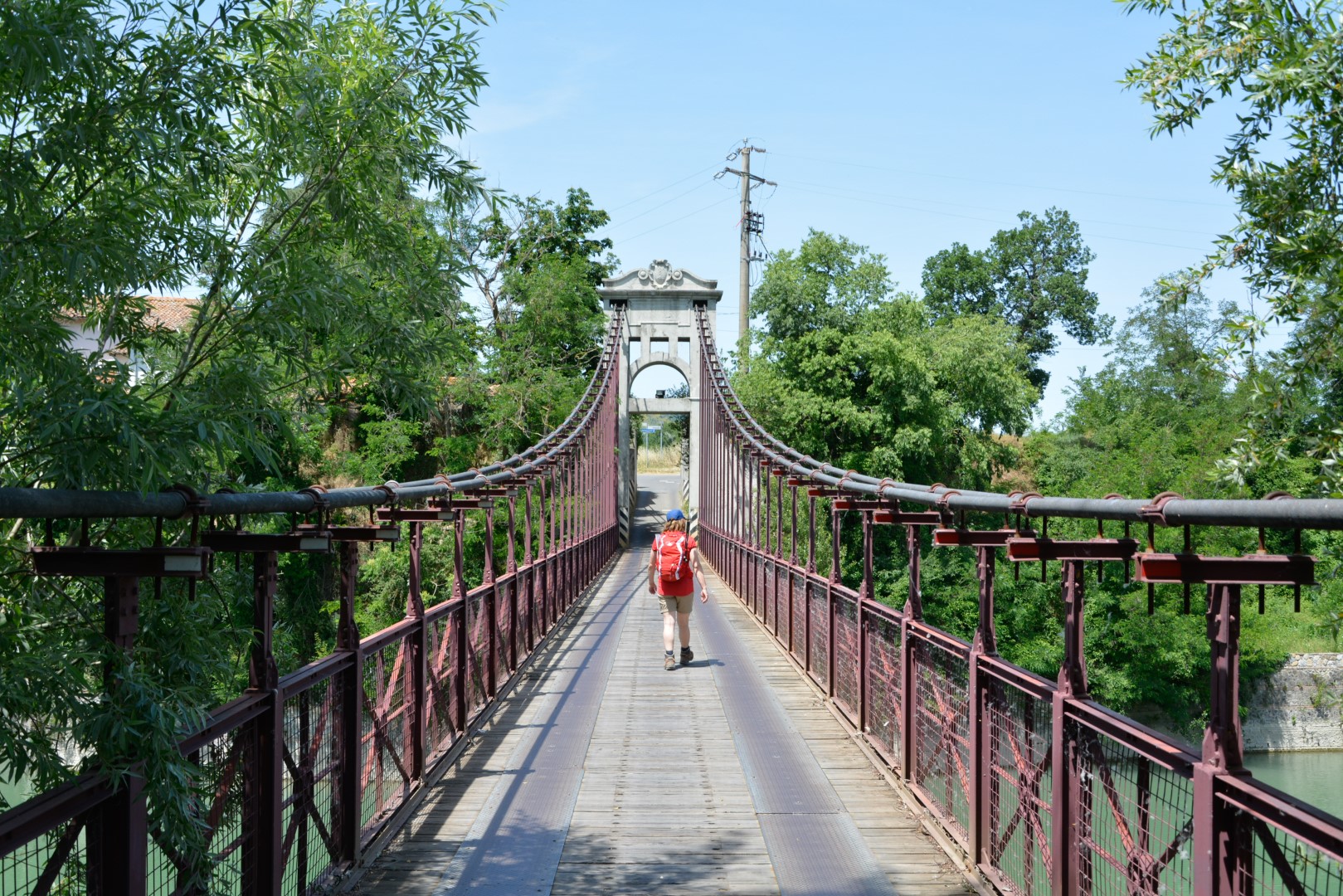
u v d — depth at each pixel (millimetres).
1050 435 38312
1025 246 53219
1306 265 5824
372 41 3875
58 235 2812
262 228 3754
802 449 32562
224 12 3113
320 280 3572
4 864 2180
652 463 66688
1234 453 6324
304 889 3713
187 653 3061
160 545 2512
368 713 4781
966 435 34656
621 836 4910
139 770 2438
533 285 29484
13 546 3146
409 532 5723
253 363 3361
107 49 2834
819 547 28047
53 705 2662
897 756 5828
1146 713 24375
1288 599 26062
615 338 29172
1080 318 52656
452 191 4074
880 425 31953
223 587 3789
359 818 4320
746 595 15453
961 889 4230
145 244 3139
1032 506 3402
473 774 6051
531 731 7188
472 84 3990
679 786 5809
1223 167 6117
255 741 3270
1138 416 31891
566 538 15055
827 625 8070
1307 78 5180
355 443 26422
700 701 8250
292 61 3541
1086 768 3264
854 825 5102
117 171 3035
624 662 10258
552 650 11062
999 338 34844
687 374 36031
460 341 4387
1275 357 6141
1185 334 35594
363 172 3879
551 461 12031
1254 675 23938
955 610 27484
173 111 2852
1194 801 2463
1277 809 2146
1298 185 5789
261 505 2928
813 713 7781
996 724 4203
